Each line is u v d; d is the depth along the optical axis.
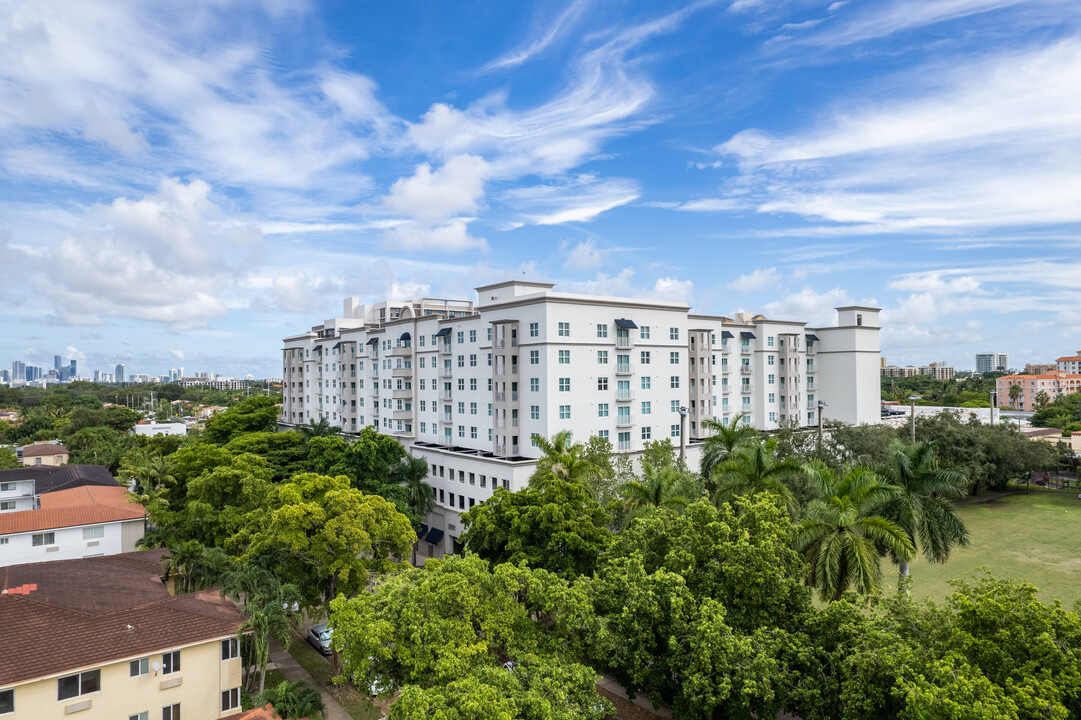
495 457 62.28
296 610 35.44
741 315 90.44
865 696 19.06
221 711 29.23
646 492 39.06
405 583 26.12
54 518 47.09
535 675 20.77
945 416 75.31
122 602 30.94
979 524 63.34
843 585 28.38
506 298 66.81
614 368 62.88
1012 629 18.44
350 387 93.62
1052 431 108.00
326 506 36.91
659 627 23.88
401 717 18.55
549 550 33.09
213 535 44.28
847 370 91.00
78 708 25.39
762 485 37.28
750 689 20.11
